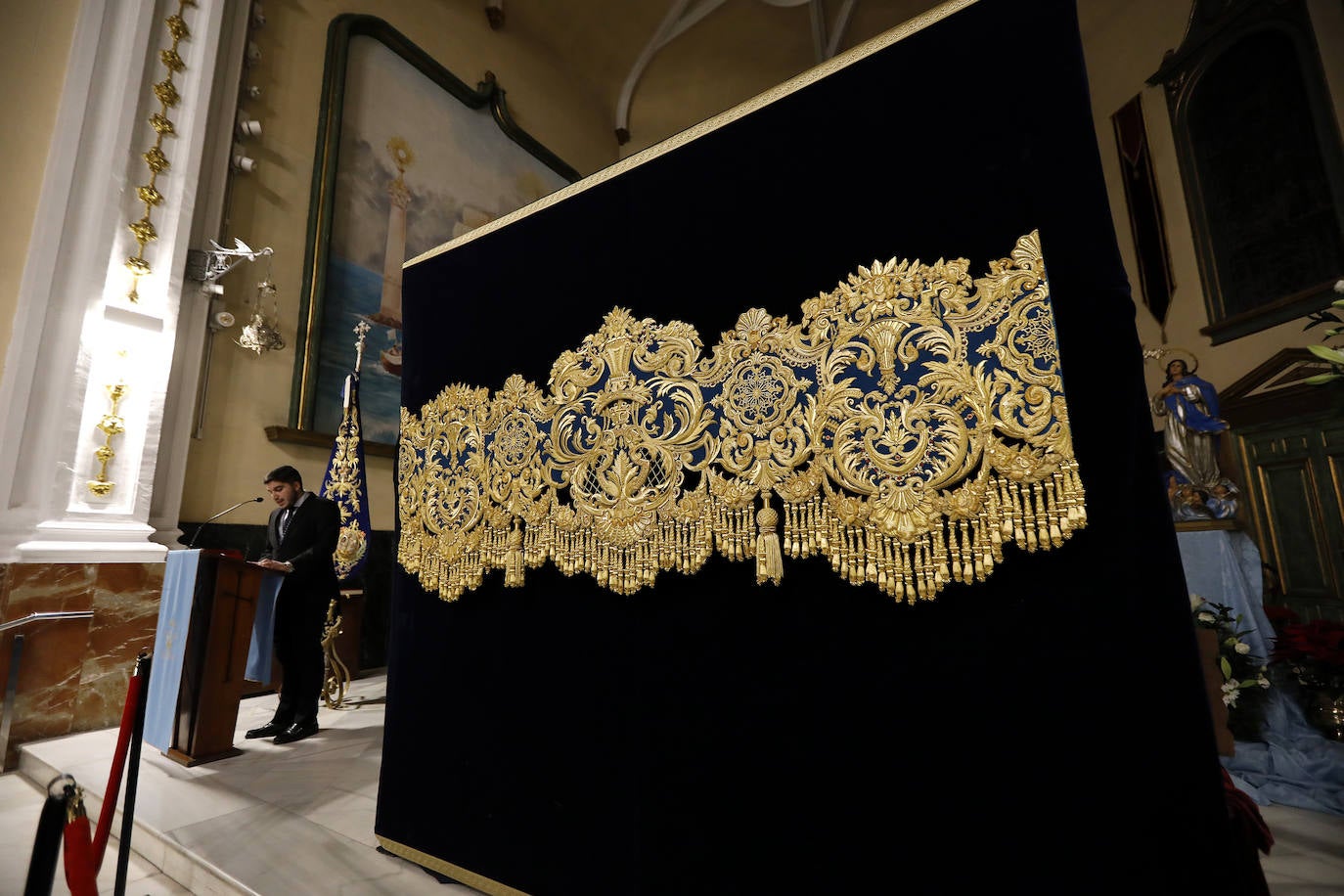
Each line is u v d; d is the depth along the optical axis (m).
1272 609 3.18
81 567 3.67
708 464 1.48
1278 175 6.04
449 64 7.73
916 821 1.18
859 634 1.29
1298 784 2.50
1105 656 1.05
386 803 2.04
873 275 1.32
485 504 1.90
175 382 4.68
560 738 1.67
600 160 10.12
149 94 4.37
